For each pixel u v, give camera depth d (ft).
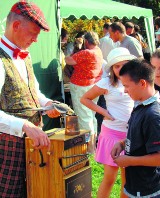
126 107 10.44
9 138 8.54
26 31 8.36
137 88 7.55
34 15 8.28
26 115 8.55
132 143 7.69
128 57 10.11
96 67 18.62
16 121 7.82
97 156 10.93
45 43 17.48
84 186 8.78
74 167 8.54
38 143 7.66
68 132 8.46
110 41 23.03
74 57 18.54
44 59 17.46
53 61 18.01
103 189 10.98
